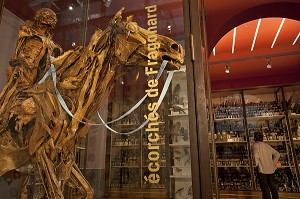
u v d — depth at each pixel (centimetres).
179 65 101
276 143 434
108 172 284
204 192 82
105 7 184
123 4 157
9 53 171
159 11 135
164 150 188
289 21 356
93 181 265
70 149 107
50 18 131
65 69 109
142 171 279
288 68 452
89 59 106
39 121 96
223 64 462
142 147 283
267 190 321
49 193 91
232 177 442
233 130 463
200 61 97
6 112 107
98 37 109
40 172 94
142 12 144
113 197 270
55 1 188
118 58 105
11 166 103
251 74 473
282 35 398
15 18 177
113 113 251
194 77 95
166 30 129
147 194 241
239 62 457
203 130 88
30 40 122
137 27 106
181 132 185
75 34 197
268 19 352
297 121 430
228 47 439
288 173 413
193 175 84
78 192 137
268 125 449
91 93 103
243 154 445
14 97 111
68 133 98
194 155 86
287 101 455
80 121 101
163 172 190
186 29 102
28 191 138
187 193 184
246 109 466
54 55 126
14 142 108
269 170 324
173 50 98
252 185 419
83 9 194
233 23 286
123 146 289
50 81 107
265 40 414
